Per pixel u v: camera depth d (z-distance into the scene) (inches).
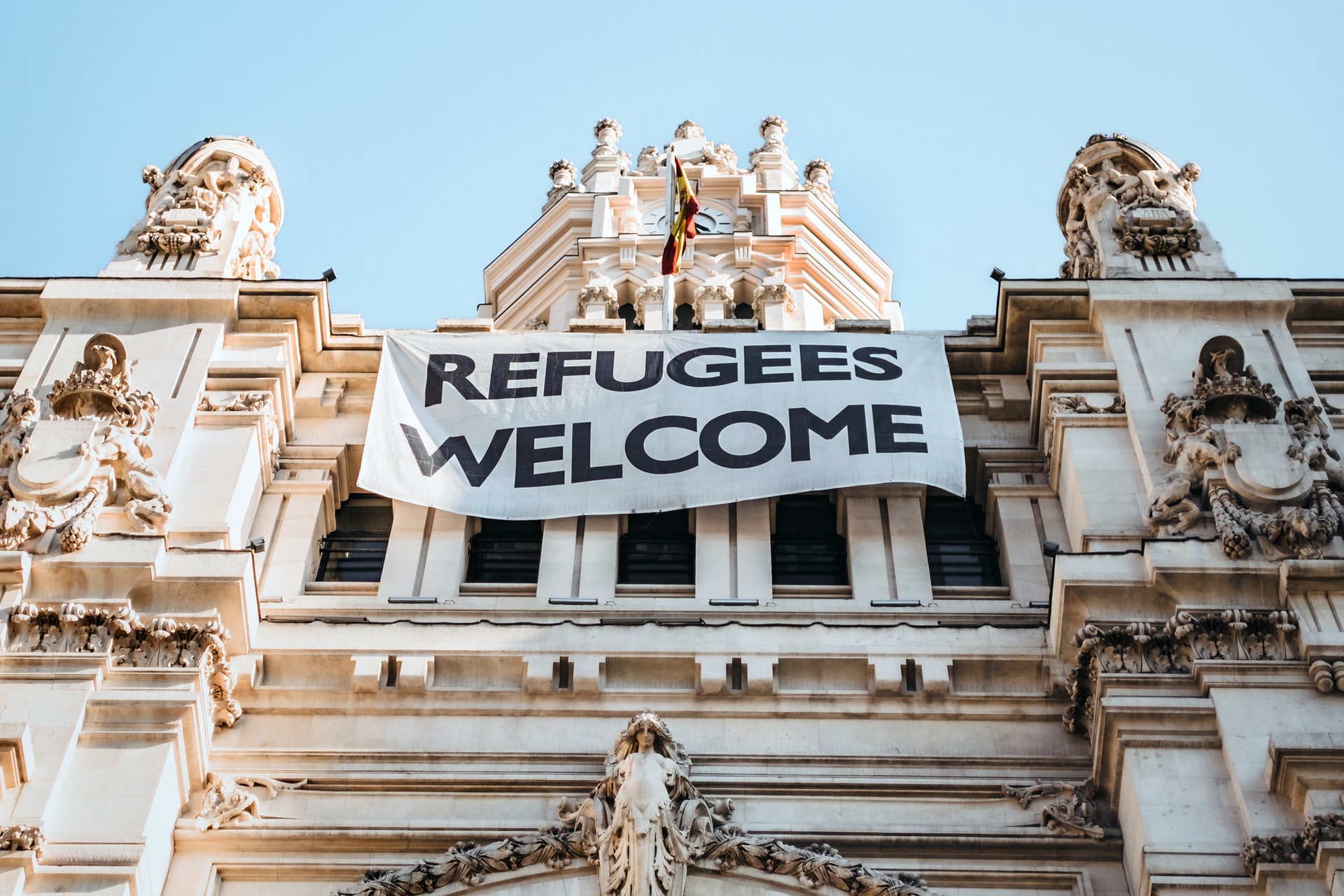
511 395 1348.4
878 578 1256.8
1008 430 1370.6
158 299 1365.7
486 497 1286.9
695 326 1620.3
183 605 1144.2
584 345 1382.9
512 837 1058.7
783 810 1083.9
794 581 1290.6
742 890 1031.0
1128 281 1374.3
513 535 1318.9
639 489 1284.4
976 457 1348.4
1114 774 1068.5
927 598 1243.2
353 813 1090.7
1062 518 1296.8
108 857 1006.4
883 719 1137.4
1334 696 1056.8
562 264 1718.8
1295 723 1045.2
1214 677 1071.6
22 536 1149.7
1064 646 1142.3
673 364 1364.4
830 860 1033.5
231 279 1389.0
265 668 1158.3
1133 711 1063.6
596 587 1246.3
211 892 1050.1
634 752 1063.6
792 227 1768.0
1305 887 964.6
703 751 1115.9
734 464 1295.5
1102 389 1322.6
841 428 1315.2
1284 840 981.8
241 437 1291.8
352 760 1115.9
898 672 1143.6
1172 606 1122.7
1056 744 1125.7
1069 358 1355.8
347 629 1168.2
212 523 1220.5
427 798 1098.7
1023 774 1107.9
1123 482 1246.3
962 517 1343.5
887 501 1309.1
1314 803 988.6
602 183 1854.1
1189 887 983.0
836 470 1288.1
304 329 1385.3
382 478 1293.1
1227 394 1238.3
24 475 1191.6
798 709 1139.3
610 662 1153.4
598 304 1625.2
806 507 1337.4
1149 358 1323.8
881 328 1407.5
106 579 1140.5
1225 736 1041.5
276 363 1348.4
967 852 1063.0
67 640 1113.4
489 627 1167.0
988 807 1086.4
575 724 1135.0
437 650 1155.3
